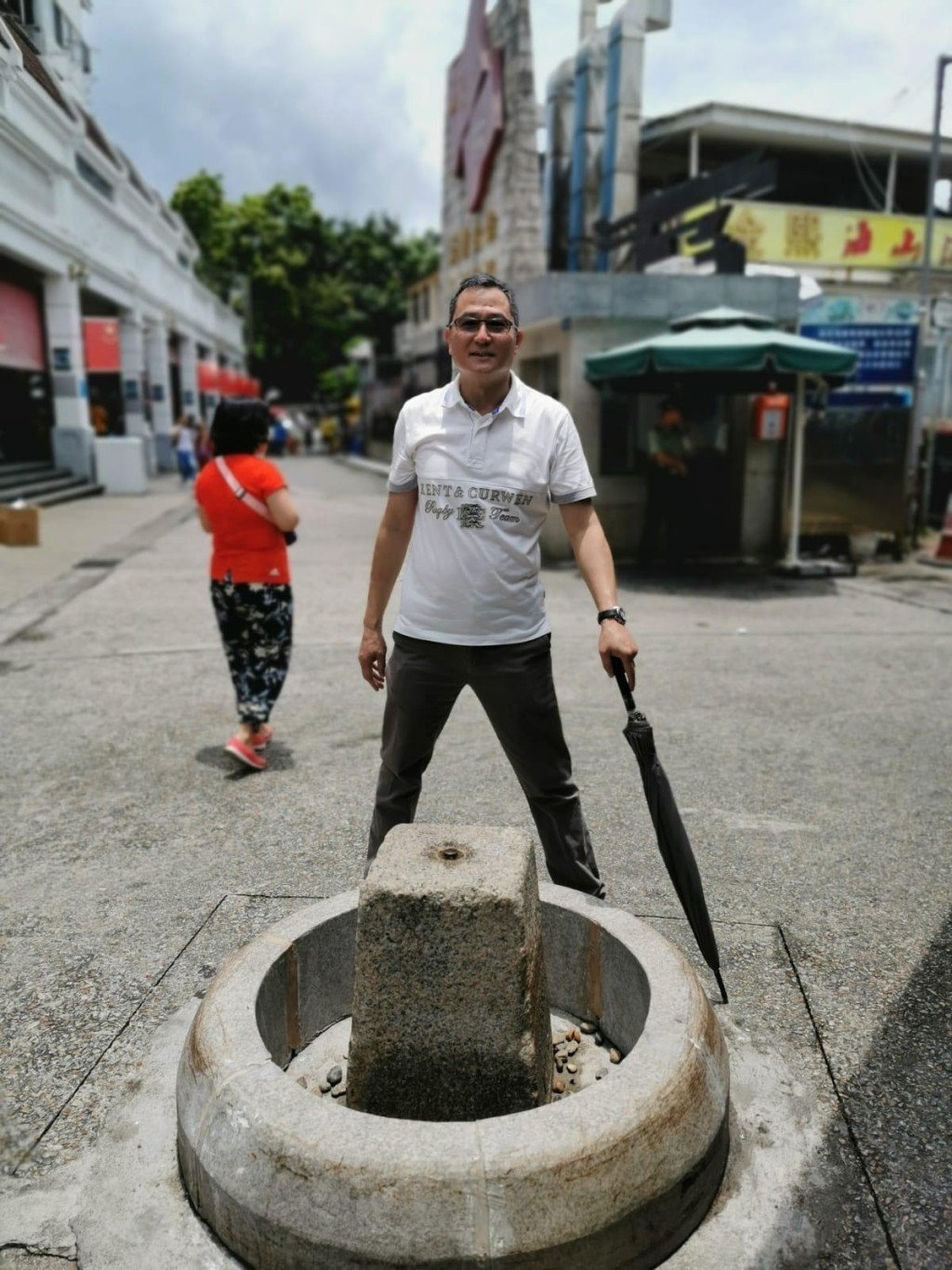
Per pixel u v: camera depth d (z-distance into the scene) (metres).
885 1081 2.35
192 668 6.24
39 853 3.63
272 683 4.47
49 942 3.00
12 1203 2.00
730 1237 1.88
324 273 42.84
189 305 27.97
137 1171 2.05
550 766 2.69
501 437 2.51
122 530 13.14
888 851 3.62
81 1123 2.23
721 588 9.19
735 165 10.62
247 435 4.32
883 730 5.00
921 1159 2.10
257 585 4.34
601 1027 2.46
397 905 1.95
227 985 2.16
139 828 3.84
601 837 3.72
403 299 42.75
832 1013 2.62
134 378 21.36
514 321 2.45
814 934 3.03
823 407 10.15
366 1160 1.68
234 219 40.38
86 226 16.75
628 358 8.88
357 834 3.76
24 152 11.48
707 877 3.42
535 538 2.60
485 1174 1.66
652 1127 1.79
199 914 3.17
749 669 6.18
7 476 15.39
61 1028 2.57
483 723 5.14
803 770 4.44
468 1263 1.63
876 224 15.42
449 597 2.56
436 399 2.58
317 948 2.40
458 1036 1.98
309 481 22.23
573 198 14.88
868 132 15.92
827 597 8.74
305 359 43.38
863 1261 1.85
